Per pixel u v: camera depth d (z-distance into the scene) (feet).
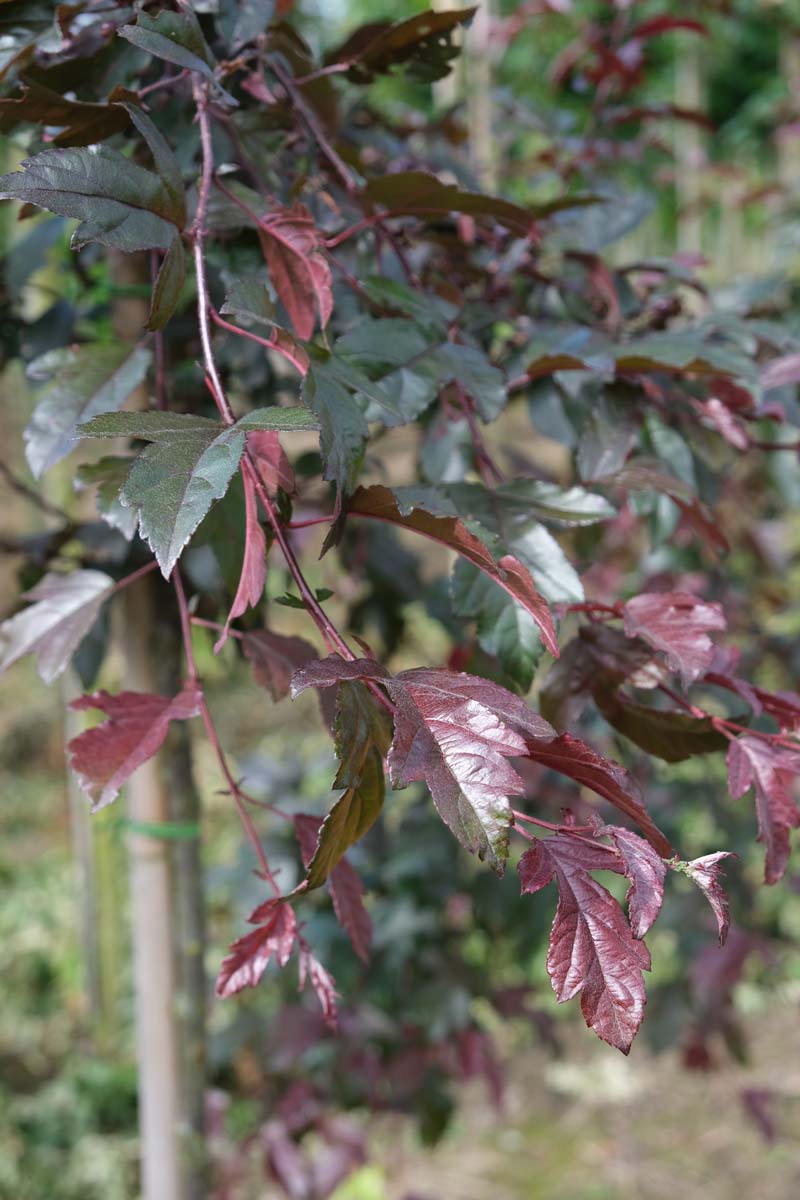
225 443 2.16
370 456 3.55
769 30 15.30
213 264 2.85
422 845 5.32
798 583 7.70
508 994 5.46
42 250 3.28
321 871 2.23
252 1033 5.72
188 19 2.49
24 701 14.20
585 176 4.64
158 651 3.61
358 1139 5.56
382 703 2.33
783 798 2.51
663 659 2.61
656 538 3.19
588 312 3.43
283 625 9.32
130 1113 7.80
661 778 6.04
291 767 5.93
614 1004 2.13
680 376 3.22
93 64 2.79
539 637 2.62
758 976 6.60
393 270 3.14
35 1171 7.27
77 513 5.19
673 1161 7.84
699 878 2.19
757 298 4.88
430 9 2.79
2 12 2.78
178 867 3.90
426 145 4.50
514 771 2.11
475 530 2.36
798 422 3.24
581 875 2.18
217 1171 6.06
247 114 2.93
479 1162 7.87
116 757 2.50
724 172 7.00
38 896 10.53
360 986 5.40
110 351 2.88
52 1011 9.17
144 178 2.38
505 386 2.87
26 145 2.98
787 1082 8.55
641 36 4.57
